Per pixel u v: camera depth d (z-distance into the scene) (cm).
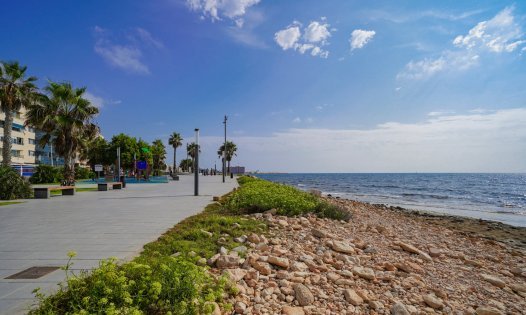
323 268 515
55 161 6881
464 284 557
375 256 635
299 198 1189
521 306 489
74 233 711
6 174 1659
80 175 4822
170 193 1886
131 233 707
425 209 2484
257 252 564
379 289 471
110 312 255
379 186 6275
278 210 1000
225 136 3469
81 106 2539
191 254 482
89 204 1333
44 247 586
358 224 1017
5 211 1124
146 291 316
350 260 577
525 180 9762
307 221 876
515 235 1371
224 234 670
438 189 5347
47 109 2456
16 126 5378
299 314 369
